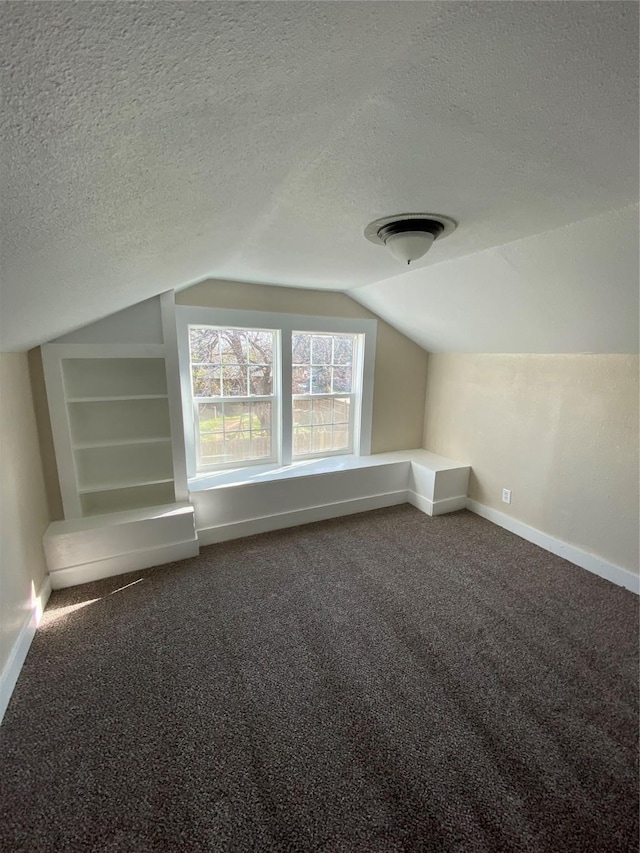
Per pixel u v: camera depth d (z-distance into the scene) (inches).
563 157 43.6
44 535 92.6
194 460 125.2
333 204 57.7
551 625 84.4
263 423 137.5
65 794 51.0
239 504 120.4
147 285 77.7
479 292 97.9
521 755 57.1
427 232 64.6
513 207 57.9
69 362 105.7
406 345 152.6
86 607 88.1
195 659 73.9
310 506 132.1
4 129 19.1
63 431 97.7
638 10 24.0
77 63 17.1
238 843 46.3
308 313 132.0
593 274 72.7
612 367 97.6
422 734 60.0
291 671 71.5
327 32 20.9
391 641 79.3
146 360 113.5
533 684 69.4
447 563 108.6
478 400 136.7
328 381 146.9
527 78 30.6
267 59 21.5
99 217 34.3
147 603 89.8
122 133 23.4
